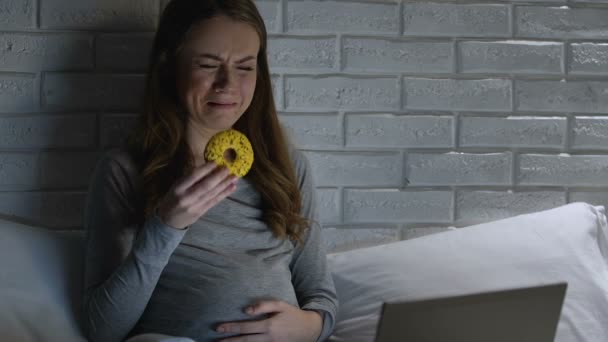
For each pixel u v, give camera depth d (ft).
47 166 9.20
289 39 9.37
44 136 9.18
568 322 8.72
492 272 8.95
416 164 9.55
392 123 9.50
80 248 8.75
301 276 8.87
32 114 9.17
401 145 9.53
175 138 8.55
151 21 9.24
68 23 9.16
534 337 7.29
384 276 9.01
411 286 8.89
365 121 9.48
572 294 8.87
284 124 9.41
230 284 8.34
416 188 9.56
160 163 8.48
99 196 8.44
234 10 8.49
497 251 9.09
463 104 9.56
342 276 9.11
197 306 8.28
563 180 9.68
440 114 9.55
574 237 9.18
